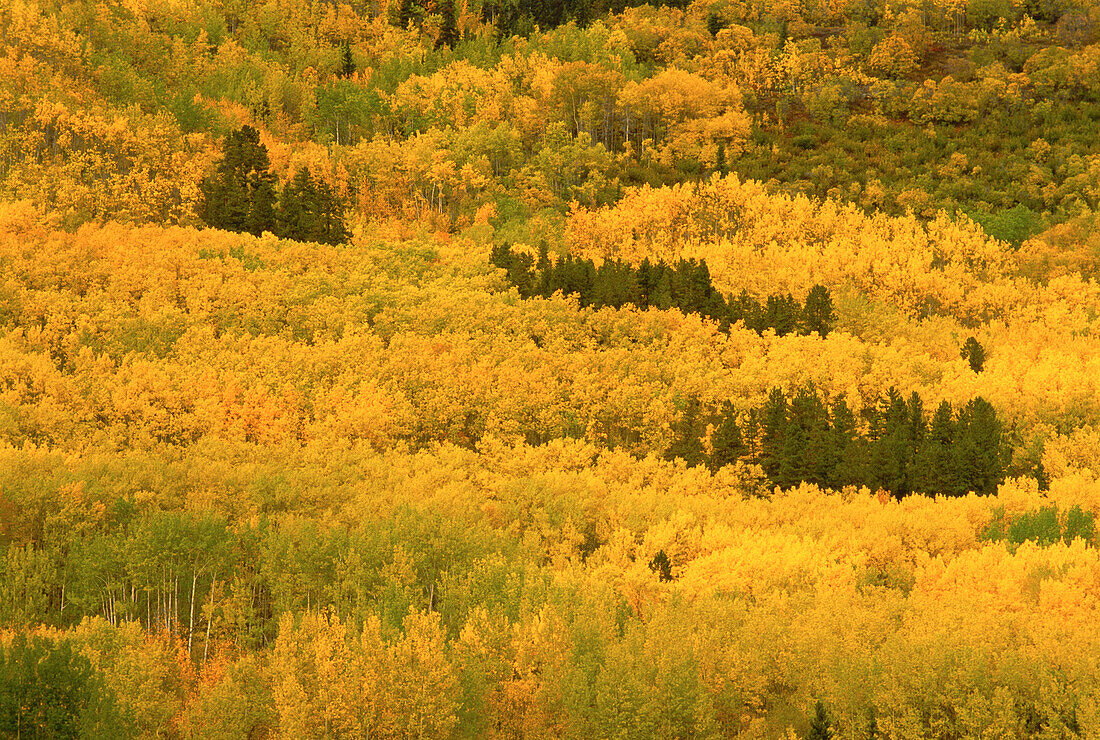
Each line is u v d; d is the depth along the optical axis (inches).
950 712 2487.7
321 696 2406.5
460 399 4889.3
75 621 3053.6
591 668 2561.5
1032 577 3009.4
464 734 2519.7
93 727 2165.4
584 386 4980.3
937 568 3203.7
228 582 3161.9
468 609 2906.0
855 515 3720.5
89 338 5167.3
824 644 2603.3
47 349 5083.7
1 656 2130.9
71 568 3107.8
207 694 2475.4
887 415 4795.8
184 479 3676.2
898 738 2421.3
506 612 2859.3
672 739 2448.3
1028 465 4532.5
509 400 4766.2
